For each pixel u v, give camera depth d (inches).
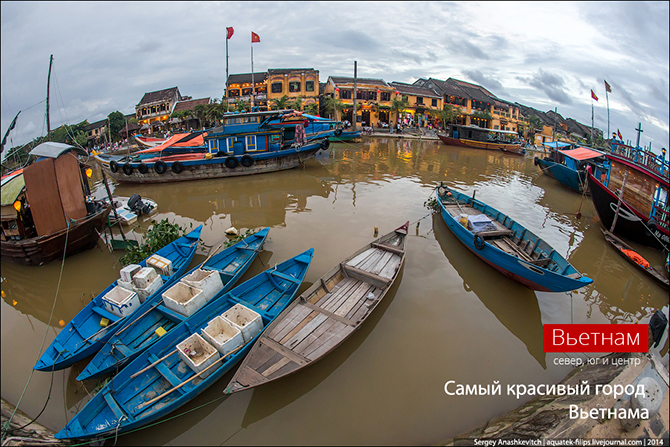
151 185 700.0
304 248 406.6
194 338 234.4
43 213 354.9
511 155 1210.6
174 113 1599.4
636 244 471.8
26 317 307.1
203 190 650.2
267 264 371.6
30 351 267.1
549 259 331.0
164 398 209.6
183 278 294.0
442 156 1059.3
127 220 480.7
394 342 267.0
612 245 450.0
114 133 1668.3
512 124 1983.3
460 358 255.1
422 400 221.3
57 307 319.0
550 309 319.9
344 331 251.9
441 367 246.7
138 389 213.0
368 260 350.6
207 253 398.3
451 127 1321.4
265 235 401.1
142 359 225.1
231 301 286.5
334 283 319.3
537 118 2044.8
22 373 245.0
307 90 1524.4
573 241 465.7
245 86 1562.5
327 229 458.9
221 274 326.0
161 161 679.7
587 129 2164.1
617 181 508.1
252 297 301.4
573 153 695.7
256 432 202.5
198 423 207.3
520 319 302.4
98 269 372.5
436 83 1812.3
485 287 344.2
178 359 235.3
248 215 516.4
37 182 345.7
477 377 239.8
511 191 698.8
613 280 374.0
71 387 232.4
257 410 215.5
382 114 1603.1
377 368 244.1
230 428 205.0
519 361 255.4
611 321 307.6
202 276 303.3
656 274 373.7
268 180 708.7
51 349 234.8
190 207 560.7
